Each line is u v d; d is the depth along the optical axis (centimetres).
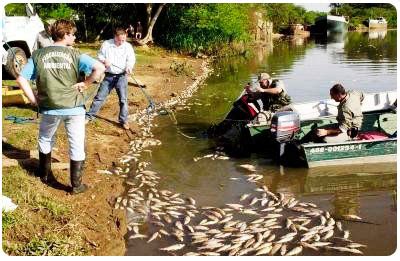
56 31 643
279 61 2703
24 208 600
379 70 2202
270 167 876
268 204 717
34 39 1362
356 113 875
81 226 608
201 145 1016
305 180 812
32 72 637
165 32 3067
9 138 850
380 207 707
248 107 1049
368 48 3562
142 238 616
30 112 1045
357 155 870
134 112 1283
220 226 648
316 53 3178
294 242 604
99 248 571
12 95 1077
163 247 594
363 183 796
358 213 688
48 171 711
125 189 773
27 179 680
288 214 683
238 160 920
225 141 1039
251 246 589
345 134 877
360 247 593
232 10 3059
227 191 771
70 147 688
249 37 3559
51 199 646
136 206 706
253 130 957
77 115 669
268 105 1011
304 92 1662
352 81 1897
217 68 2403
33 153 778
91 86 1396
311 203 721
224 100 1523
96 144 945
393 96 1102
